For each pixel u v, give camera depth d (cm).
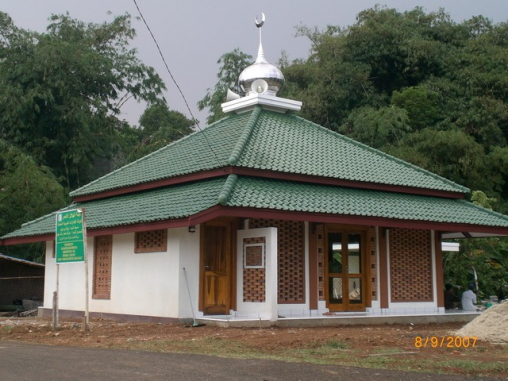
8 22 3566
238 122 1905
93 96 3988
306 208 1491
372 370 842
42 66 3416
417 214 1705
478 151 3547
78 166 3616
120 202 1792
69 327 1449
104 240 1762
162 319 1519
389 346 1109
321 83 4059
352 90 4156
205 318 1472
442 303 1880
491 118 3847
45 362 900
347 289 1717
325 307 1658
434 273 1883
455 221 1753
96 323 1557
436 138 3519
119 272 1683
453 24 4712
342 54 4338
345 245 1734
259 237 1505
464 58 4238
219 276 1558
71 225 1380
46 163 3522
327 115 4125
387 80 4444
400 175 1884
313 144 1866
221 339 1188
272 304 1447
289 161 1664
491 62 4222
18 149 3114
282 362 899
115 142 3881
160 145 3684
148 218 1479
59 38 3969
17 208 2709
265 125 1855
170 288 1507
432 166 3500
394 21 4531
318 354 1004
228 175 1538
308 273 1634
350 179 1706
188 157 1783
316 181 1655
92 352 1010
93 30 4219
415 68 4278
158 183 1722
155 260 1566
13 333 1349
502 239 2695
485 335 1226
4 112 3328
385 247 1788
